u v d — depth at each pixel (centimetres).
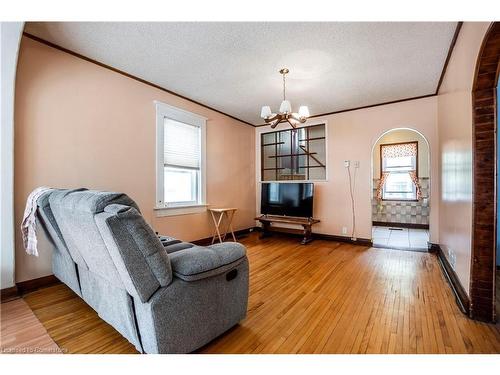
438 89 336
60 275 222
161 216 337
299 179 490
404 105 380
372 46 235
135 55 254
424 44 231
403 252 362
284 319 180
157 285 125
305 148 483
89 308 195
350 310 193
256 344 151
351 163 423
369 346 149
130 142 300
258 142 539
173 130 359
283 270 286
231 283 160
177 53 250
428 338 155
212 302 147
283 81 315
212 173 426
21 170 218
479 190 173
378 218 614
